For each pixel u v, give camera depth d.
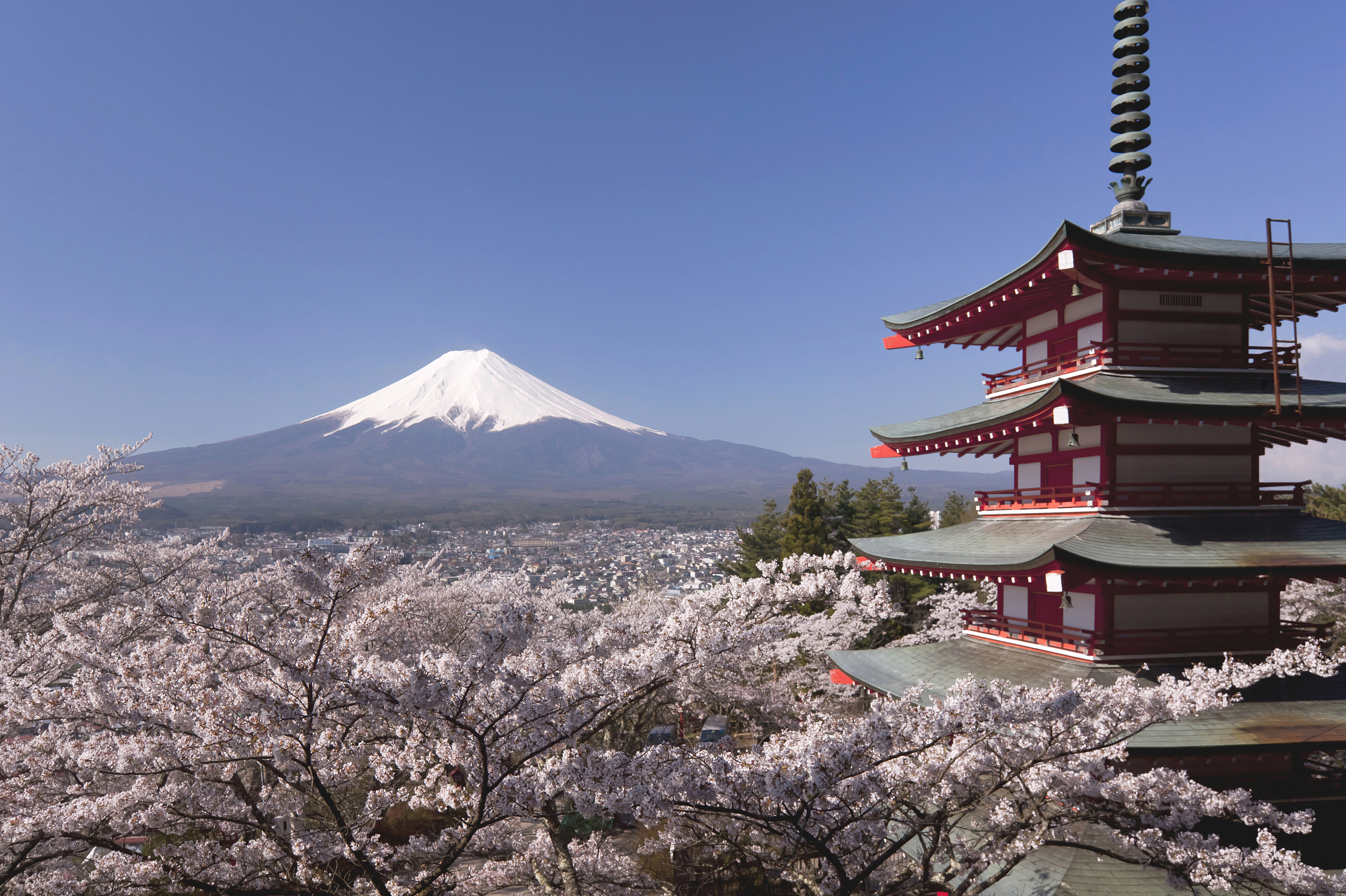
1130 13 14.88
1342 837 10.49
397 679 5.75
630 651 6.86
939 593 32.56
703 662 7.09
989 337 16.81
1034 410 11.83
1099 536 11.75
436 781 6.51
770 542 49.84
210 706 5.98
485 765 6.12
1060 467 13.82
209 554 22.62
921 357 16.81
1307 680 11.55
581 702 6.54
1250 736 10.12
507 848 9.79
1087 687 7.10
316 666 5.90
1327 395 12.14
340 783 7.46
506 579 31.97
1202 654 11.88
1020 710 6.38
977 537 14.20
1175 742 9.99
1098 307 13.01
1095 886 9.59
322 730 6.92
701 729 25.39
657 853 13.80
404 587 22.66
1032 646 13.09
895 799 7.11
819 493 44.91
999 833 7.68
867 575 28.25
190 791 7.92
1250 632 12.00
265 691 6.03
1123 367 12.59
